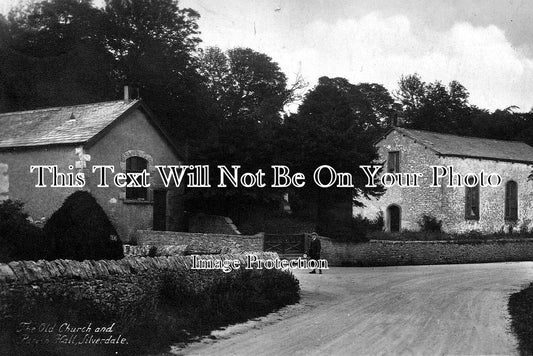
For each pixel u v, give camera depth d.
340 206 32.91
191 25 44.78
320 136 27.78
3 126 26.59
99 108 25.88
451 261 30.33
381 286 18.83
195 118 43.69
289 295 15.48
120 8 42.00
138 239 24.45
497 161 38.12
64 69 39.72
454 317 13.02
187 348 9.66
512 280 21.20
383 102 67.12
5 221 18.20
